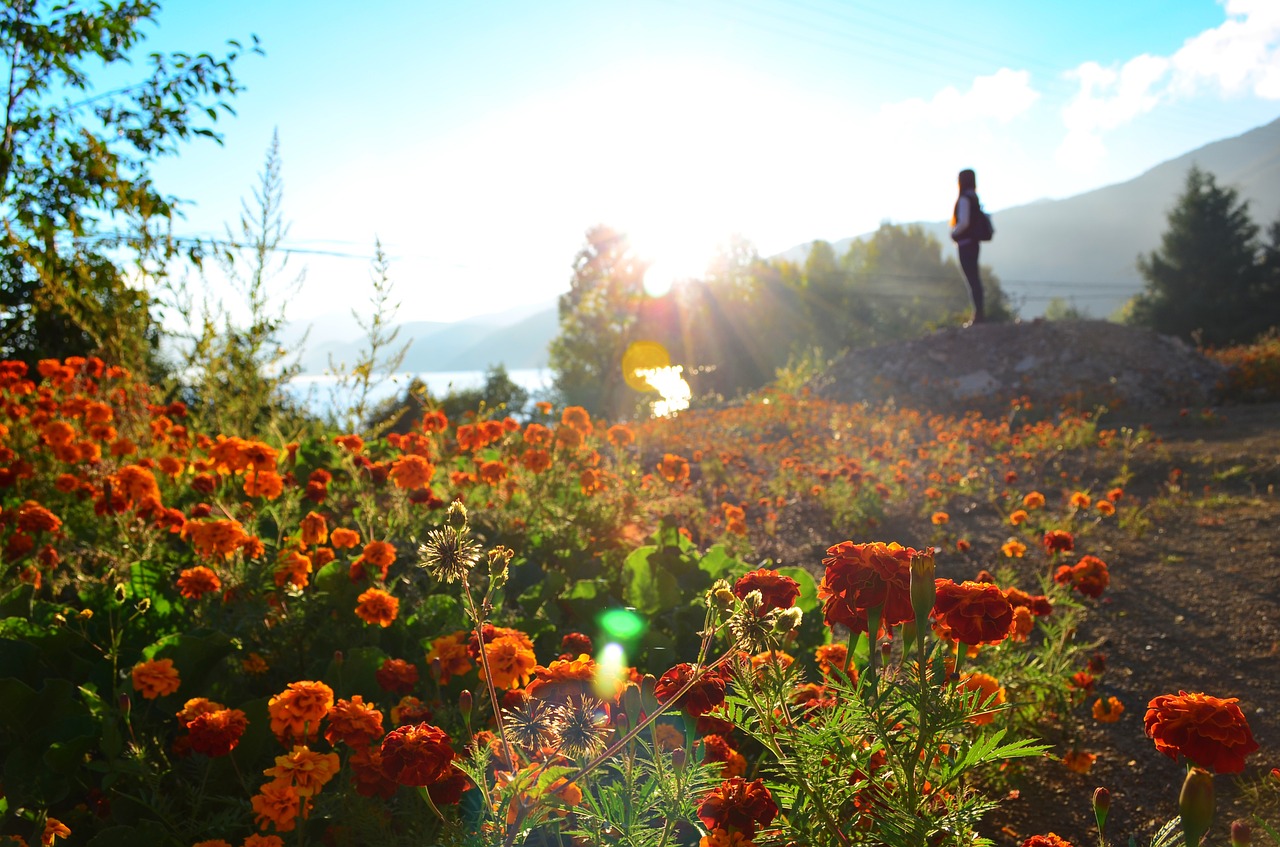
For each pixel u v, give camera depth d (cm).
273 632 291
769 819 156
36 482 444
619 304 3912
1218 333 3806
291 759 175
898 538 619
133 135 639
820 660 248
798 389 1475
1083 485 753
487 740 172
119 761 213
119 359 553
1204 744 137
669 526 414
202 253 548
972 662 316
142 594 305
